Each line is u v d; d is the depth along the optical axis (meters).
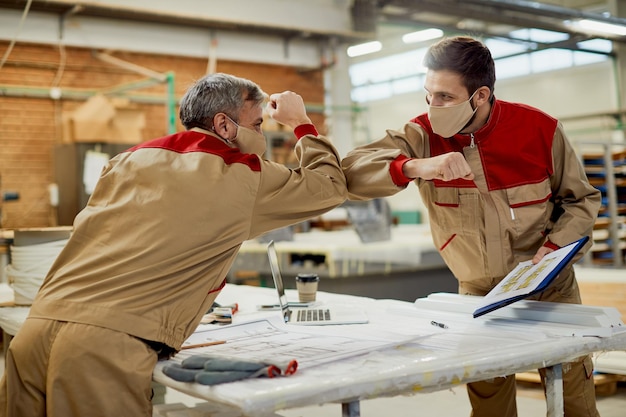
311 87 11.52
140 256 1.52
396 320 1.93
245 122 1.76
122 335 1.46
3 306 2.64
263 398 1.13
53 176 9.13
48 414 1.48
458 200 2.03
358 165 1.94
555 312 1.72
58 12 8.52
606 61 13.62
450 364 1.32
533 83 14.77
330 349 1.50
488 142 1.97
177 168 1.58
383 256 5.27
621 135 13.04
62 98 9.15
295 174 1.69
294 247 5.29
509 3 9.47
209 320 2.03
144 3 8.57
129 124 8.67
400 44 16.86
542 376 2.00
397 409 3.63
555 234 1.92
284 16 9.83
